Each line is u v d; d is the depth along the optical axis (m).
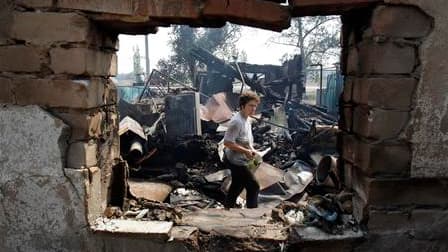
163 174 5.17
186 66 24.89
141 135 5.25
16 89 2.08
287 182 4.93
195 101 6.21
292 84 10.55
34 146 2.09
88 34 2.05
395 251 2.12
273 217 2.44
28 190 2.12
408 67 1.99
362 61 2.12
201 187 4.96
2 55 2.07
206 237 2.21
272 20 2.07
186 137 6.00
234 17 2.08
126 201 2.54
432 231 2.10
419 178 2.05
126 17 2.07
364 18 2.11
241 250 2.17
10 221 2.16
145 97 12.59
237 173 3.94
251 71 11.12
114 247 2.15
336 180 2.80
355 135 2.26
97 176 2.22
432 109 2.00
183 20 2.12
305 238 2.10
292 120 8.82
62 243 2.15
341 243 2.11
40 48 2.05
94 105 2.16
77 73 2.05
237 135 3.88
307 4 2.01
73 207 2.11
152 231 2.14
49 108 2.09
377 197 2.06
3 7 2.04
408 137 2.02
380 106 2.01
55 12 2.03
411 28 1.96
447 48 1.97
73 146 2.10
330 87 14.42
